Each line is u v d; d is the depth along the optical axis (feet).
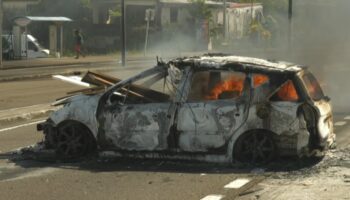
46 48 162.91
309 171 28.66
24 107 55.93
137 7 186.19
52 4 184.34
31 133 43.06
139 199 24.36
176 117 30.73
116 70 100.89
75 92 34.83
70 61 126.00
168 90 31.71
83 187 26.55
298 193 24.79
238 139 30.22
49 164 31.65
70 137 32.68
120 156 31.78
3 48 132.36
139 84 32.63
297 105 29.96
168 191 25.54
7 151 35.47
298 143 29.96
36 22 158.71
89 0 187.11
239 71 30.63
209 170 29.50
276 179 27.35
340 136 38.42
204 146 30.50
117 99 32.12
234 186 26.18
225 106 30.32
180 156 30.91
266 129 30.01
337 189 25.32
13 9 178.81
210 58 31.81
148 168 30.14
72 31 169.68
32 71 99.81
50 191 25.95
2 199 24.68
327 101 32.65
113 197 24.76
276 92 30.37
